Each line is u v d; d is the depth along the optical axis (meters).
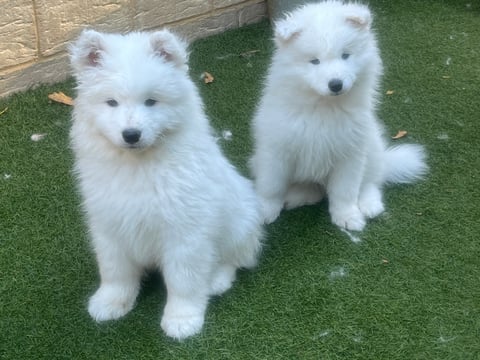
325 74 0.96
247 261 1.00
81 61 0.79
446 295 0.97
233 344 0.89
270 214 1.12
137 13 1.58
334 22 0.98
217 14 1.71
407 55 1.63
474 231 1.09
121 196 0.82
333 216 1.12
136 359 0.87
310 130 1.03
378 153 1.13
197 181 0.84
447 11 1.84
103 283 0.93
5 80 1.45
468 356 0.87
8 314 0.94
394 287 0.98
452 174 1.23
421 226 1.10
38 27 1.44
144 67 0.77
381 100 1.45
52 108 1.42
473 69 1.57
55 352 0.88
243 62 1.59
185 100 0.81
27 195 1.17
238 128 1.36
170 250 0.86
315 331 0.91
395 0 1.89
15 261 1.03
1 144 1.30
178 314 0.90
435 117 1.40
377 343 0.89
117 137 0.76
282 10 1.68
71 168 1.24
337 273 1.01
